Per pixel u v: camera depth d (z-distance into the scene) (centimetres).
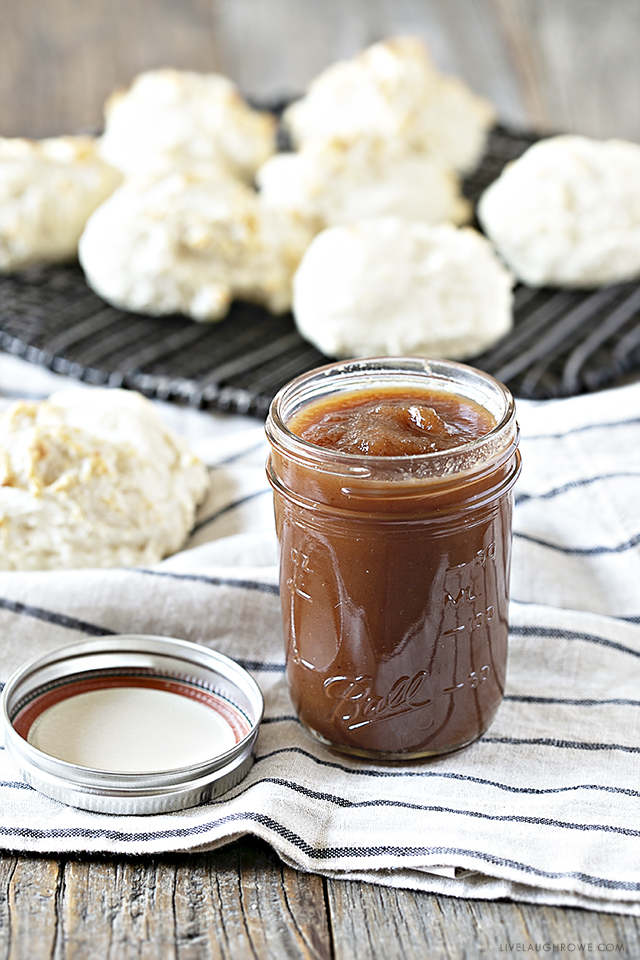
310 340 96
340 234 96
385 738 74
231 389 90
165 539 82
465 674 74
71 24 191
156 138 118
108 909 70
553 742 76
